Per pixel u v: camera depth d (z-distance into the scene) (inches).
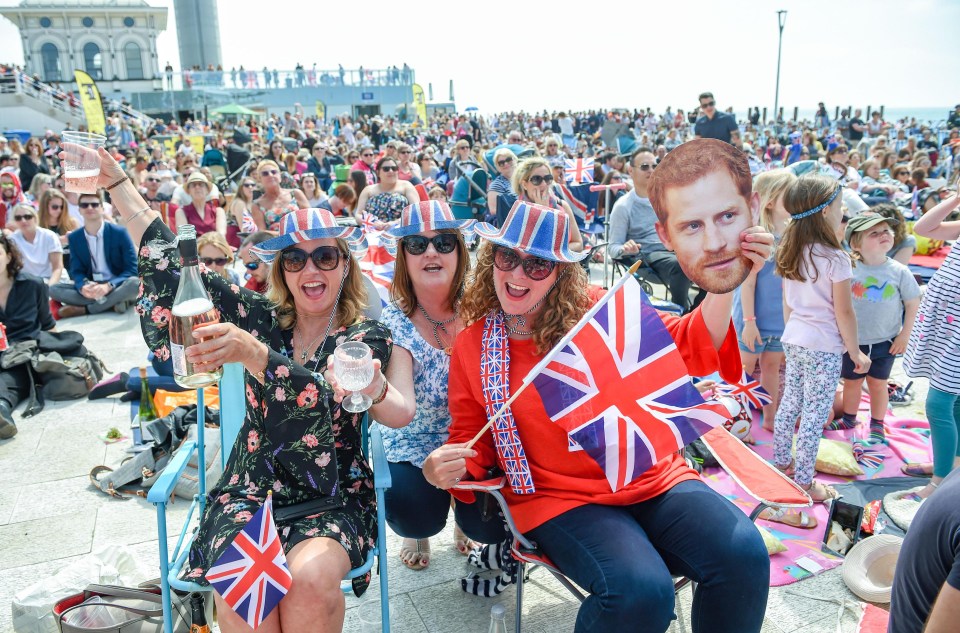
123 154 737.6
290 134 898.1
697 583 89.9
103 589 100.3
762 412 193.2
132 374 211.6
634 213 262.5
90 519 146.7
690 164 91.4
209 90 1644.9
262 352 87.7
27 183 542.0
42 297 220.1
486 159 333.7
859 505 136.4
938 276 137.7
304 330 106.0
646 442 90.0
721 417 90.2
